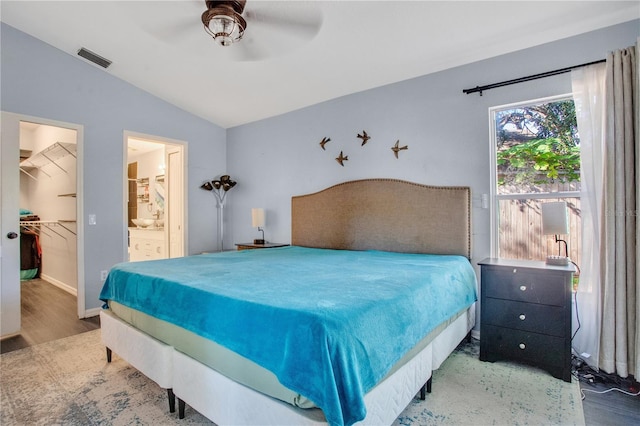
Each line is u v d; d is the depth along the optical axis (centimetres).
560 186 265
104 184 371
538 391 199
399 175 338
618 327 212
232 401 138
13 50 308
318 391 108
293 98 397
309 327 117
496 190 291
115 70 365
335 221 378
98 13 275
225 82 372
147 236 567
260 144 470
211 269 225
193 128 466
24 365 238
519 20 238
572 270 213
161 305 180
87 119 357
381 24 252
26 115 314
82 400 192
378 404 132
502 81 280
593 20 233
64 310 373
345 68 321
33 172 566
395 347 141
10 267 299
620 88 215
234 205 504
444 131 311
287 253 325
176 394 171
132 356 201
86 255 355
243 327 135
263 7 235
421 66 309
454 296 219
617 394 196
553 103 267
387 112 347
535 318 223
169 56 329
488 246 288
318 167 406
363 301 142
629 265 212
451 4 226
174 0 244
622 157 213
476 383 208
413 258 278
